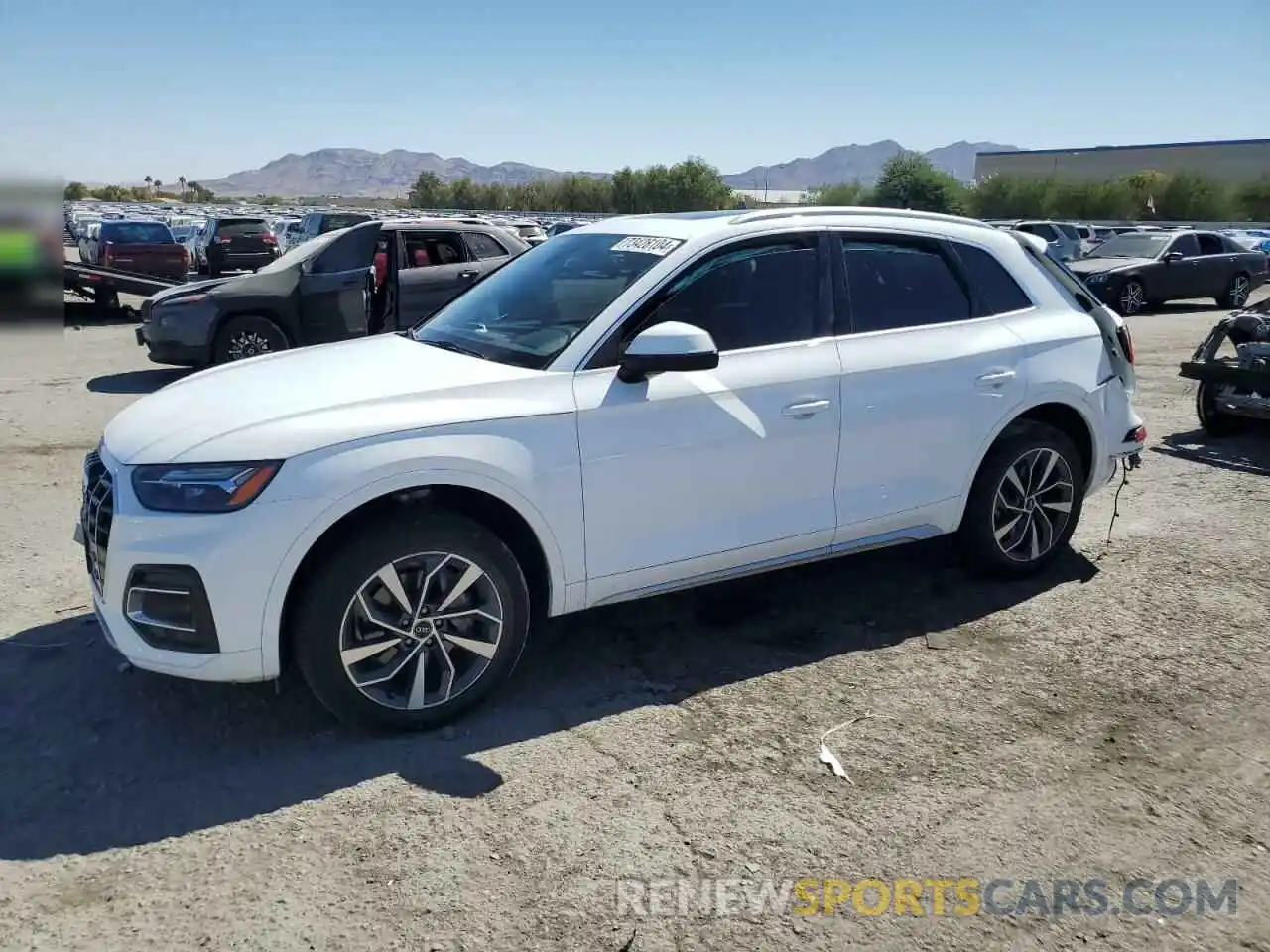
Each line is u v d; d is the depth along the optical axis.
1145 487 6.89
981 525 4.83
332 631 3.39
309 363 4.14
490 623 3.67
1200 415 8.39
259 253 24.98
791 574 5.17
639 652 4.31
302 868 2.89
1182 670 4.16
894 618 4.65
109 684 3.97
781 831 3.09
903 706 3.85
